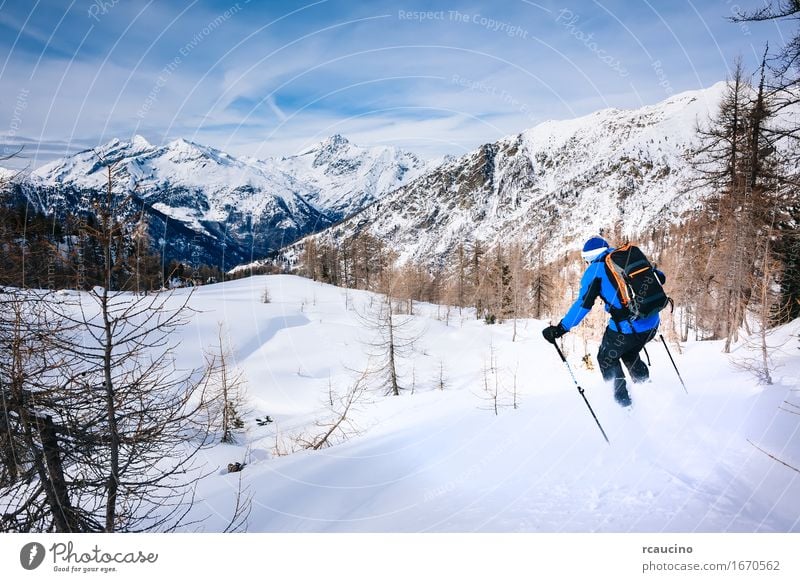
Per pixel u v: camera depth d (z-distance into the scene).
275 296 61.25
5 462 4.18
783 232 12.69
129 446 4.48
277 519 4.54
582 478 3.58
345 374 33.91
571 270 45.34
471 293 58.31
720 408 4.55
